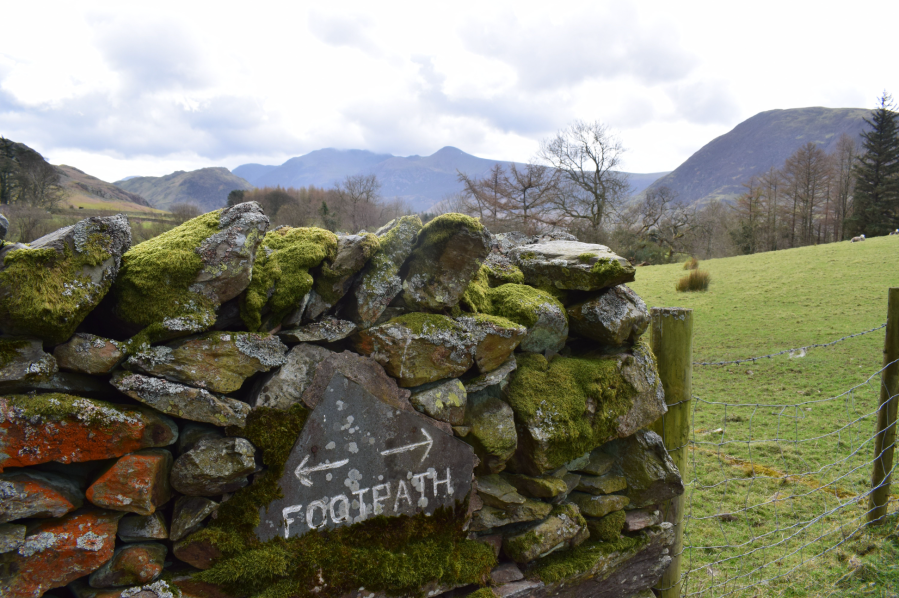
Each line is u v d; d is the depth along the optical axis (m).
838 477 5.50
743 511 5.08
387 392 2.62
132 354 2.12
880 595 3.89
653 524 3.47
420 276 2.81
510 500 2.92
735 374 10.34
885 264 21.67
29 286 1.88
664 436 3.59
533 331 3.19
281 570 2.32
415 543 2.70
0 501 1.84
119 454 2.06
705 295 20.11
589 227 40.75
